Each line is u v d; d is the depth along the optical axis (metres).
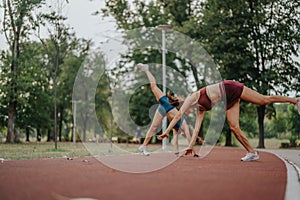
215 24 29.84
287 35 29.86
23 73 33.44
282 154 17.47
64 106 45.94
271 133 46.81
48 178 7.05
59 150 18.73
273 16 30.41
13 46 31.77
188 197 5.02
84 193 5.35
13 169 8.85
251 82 29.52
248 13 29.84
